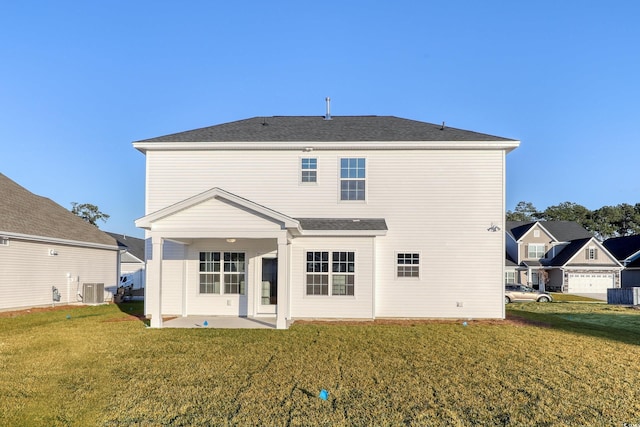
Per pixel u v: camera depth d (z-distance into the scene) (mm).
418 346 11125
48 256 21672
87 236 25719
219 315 16969
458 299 16703
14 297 19219
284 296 13969
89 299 23500
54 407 6641
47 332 13156
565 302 29781
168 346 10961
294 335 12625
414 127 19141
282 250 14008
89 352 10273
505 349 10875
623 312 21922
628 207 75250
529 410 6625
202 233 14086
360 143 17031
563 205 79875
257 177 17344
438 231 16891
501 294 16703
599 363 9508
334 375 8344
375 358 9758
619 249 48906
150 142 17234
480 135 17562
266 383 7809
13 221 19875
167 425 6004
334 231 15875
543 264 45594
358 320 16016
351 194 17219
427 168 17078
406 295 16703
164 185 17359
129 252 39719
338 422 6125
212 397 7090
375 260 16562
